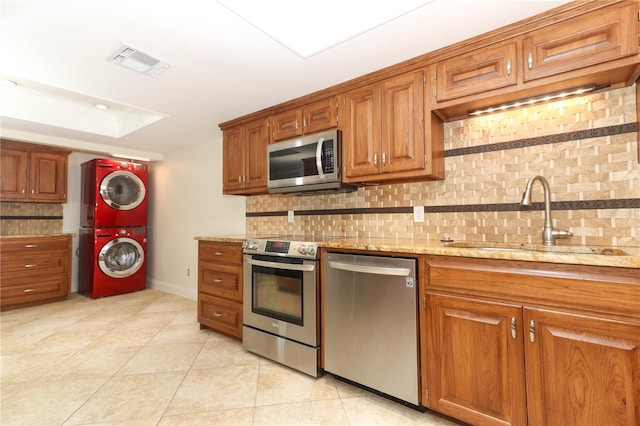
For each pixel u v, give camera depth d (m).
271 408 1.76
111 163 4.29
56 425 1.61
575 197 1.76
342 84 2.29
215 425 1.62
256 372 2.18
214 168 3.94
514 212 1.94
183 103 2.68
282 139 2.68
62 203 4.41
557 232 1.72
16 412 1.72
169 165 4.60
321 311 2.08
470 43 1.76
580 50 1.48
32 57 1.96
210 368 2.24
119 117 3.65
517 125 1.94
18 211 4.06
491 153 2.03
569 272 1.27
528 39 1.60
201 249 3.00
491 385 1.44
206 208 4.04
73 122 3.32
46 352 2.50
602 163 1.69
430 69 1.92
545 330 1.31
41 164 3.98
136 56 1.95
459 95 1.81
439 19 1.58
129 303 3.93
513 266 1.39
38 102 3.05
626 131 1.63
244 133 2.99
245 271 2.52
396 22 1.60
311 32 1.81
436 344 1.60
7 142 3.71
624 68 1.42
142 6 1.48
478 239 2.06
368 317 1.83
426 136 1.95
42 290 3.85
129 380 2.07
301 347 2.14
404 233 2.37
